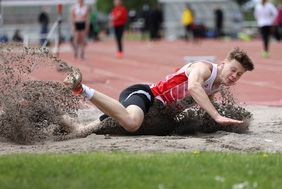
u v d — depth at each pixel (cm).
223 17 8231
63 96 1288
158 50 5356
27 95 1257
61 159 958
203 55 4494
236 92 2258
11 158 980
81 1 3794
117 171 876
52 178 847
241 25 8375
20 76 1283
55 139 1287
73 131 1313
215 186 802
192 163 934
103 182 819
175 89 1312
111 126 1309
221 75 1302
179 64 3703
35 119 1270
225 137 1280
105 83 2594
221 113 1351
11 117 1238
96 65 3641
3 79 1262
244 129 1376
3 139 1258
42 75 2389
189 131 1366
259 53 4594
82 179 834
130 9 12369
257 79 2747
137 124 1258
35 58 1300
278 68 3300
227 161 957
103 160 946
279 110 1766
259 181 841
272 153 1080
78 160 946
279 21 6450
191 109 1355
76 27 3828
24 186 808
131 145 1159
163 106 1323
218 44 6278
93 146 1154
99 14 12488
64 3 6975
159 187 788
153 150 1111
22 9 7569
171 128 1359
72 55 4497
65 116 1301
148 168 893
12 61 1289
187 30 6931
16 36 5259
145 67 3491
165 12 8906
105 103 1234
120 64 3731
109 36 10000
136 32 11125
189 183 813
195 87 1268
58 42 3198
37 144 1234
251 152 1119
